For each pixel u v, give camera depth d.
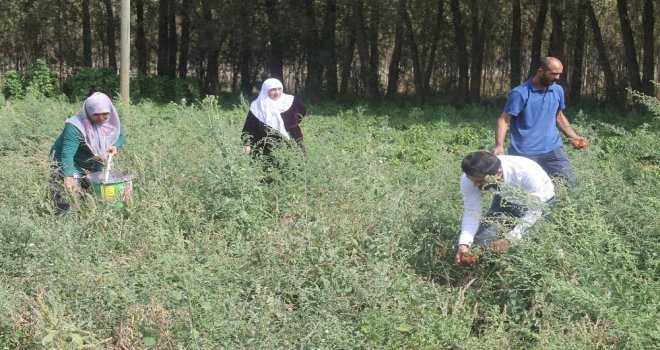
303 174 7.07
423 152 12.41
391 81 27.14
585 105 23.42
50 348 4.23
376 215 6.38
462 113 21.78
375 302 4.82
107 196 6.79
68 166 6.94
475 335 4.95
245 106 12.13
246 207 6.62
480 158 5.20
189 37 28.42
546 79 6.82
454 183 7.11
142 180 7.29
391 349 4.57
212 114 8.14
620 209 5.56
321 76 27.16
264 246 5.59
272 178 7.19
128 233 5.96
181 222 6.42
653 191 5.81
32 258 5.50
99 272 5.01
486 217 5.40
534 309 4.67
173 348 4.43
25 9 27.30
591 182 5.49
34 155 9.74
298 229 5.96
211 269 5.20
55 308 4.48
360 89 28.41
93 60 29.42
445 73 27.92
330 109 23.03
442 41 27.25
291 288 5.18
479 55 24.66
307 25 26.11
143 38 28.70
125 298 4.71
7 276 5.33
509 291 4.88
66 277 4.97
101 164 7.24
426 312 4.80
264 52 27.69
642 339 3.99
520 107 6.87
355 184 7.29
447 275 5.39
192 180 7.13
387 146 12.65
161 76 26.48
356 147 11.68
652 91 21.88
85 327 4.61
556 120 7.17
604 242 4.72
